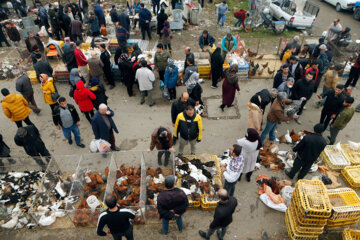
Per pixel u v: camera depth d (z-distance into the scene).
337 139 7.45
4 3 16.97
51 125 8.05
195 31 14.02
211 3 17.53
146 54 10.43
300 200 4.69
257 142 5.18
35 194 5.87
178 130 6.11
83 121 8.25
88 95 7.11
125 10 15.68
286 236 5.13
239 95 9.22
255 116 6.18
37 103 8.95
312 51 10.31
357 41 10.62
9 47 12.48
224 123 8.05
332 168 6.39
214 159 6.40
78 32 12.02
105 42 11.46
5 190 5.93
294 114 6.61
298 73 7.93
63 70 9.83
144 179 5.86
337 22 11.07
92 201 5.26
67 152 7.13
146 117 8.34
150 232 5.21
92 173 6.26
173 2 14.28
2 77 10.12
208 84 9.84
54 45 10.86
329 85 7.86
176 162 6.23
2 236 5.21
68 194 5.87
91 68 8.66
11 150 7.23
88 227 5.32
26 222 5.38
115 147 7.04
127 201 5.38
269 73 9.91
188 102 6.29
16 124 7.46
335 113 6.86
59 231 5.27
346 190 5.40
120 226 4.18
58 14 12.31
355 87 9.59
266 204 5.64
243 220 5.41
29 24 12.93
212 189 5.54
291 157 6.58
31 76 9.85
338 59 10.72
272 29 14.09
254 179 6.23
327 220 4.95
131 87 9.01
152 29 14.04
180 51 12.02
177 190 4.18
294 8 13.78
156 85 9.85
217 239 5.07
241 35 13.67
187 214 5.51
